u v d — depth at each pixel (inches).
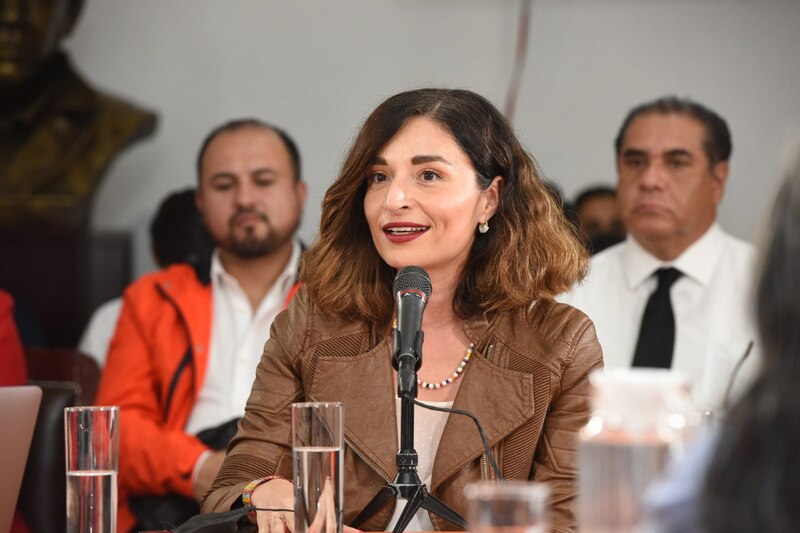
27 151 464.4
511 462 223.5
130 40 514.3
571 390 228.4
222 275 369.4
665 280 365.7
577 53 509.4
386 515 220.4
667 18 507.5
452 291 234.4
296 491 165.0
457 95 232.1
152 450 339.3
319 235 239.9
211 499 212.8
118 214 512.1
